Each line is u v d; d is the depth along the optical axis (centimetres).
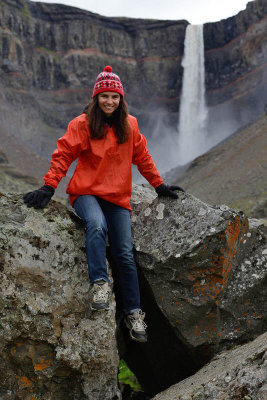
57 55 10094
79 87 10012
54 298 300
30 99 8894
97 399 304
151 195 420
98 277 292
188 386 293
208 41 9894
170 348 385
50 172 315
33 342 289
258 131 4559
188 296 348
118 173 329
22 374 289
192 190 3894
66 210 336
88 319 307
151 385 443
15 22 9306
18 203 321
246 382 234
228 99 9331
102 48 10644
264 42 9044
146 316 389
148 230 374
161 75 11056
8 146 6200
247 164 3738
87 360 296
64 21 10294
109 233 335
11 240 297
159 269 350
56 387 299
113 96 321
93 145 321
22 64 9144
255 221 434
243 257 376
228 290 359
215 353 355
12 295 285
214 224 345
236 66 9419
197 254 340
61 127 9150
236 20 9544
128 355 439
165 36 11212
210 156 4853
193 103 9244
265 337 294
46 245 310
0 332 280
